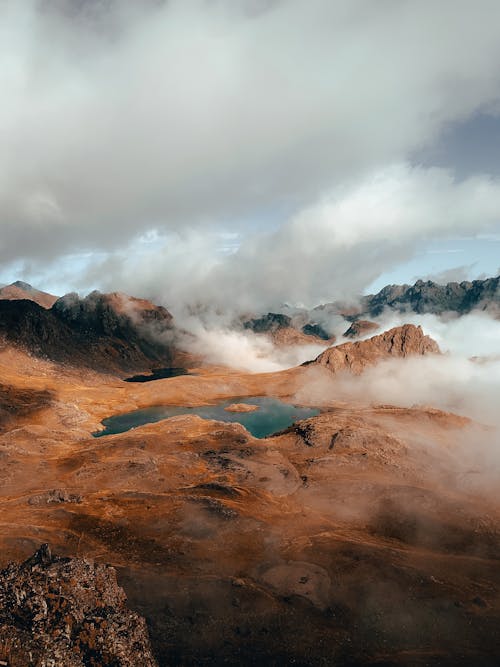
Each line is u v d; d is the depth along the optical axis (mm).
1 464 146000
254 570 87188
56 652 46875
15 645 44844
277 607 75562
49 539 97188
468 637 68500
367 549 93875
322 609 75000
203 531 102438
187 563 89312
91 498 123688
